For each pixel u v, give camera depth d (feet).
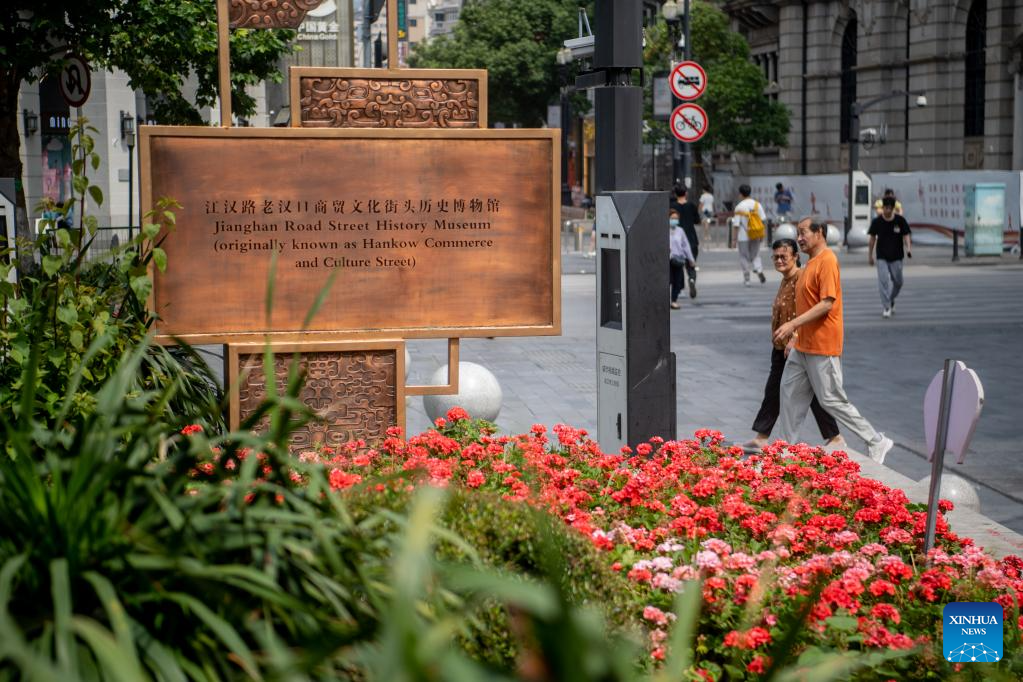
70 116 96.48
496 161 24.40
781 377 32.68
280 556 9.48
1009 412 39.22
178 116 60.54
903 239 64.90
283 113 104.94
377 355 24.20
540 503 15.94
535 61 205.87
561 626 5.63
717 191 230.48
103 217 108.27
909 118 195.62
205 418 21.47
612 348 26.11
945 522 19.98
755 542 17.74
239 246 23.57
